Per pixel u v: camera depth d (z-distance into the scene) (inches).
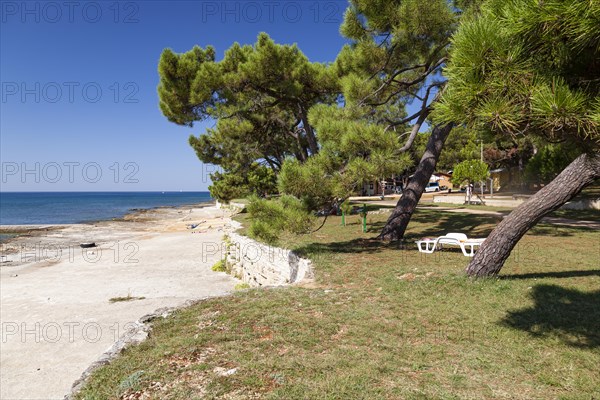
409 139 426.9
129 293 455.5
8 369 248.2
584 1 72.4
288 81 548.4
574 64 92.5
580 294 220.5
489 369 141.9
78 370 246.4
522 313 196.5
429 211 807.1
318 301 235.5
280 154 858.8
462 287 242.7
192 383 137.9
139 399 129.7
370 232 530.6
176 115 577.9
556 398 121.3
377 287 261.7
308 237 501.7
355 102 392.8
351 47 462.3
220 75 532.7
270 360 153.5
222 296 261.0
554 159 1029.8
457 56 89.7
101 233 1249.4
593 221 578.2
